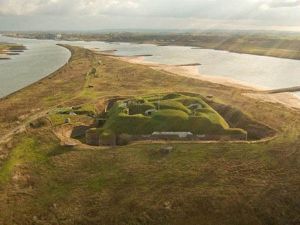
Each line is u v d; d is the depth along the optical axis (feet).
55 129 153.69
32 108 202.39
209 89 243.19
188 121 149.18
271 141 135.54
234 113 176.55
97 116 179.52
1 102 222.89
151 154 125.90
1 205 99.45
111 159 123.44
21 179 112.37
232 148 129.18
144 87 254.06
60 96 231.09
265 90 260.83
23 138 144.46
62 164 121.39
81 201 101.19
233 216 95.09
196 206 97.45
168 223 93.15
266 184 105.70
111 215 95.45
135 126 148.87
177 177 110.42
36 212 97.40
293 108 200.23
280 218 94.89
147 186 106.52
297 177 108.88
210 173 112.16
